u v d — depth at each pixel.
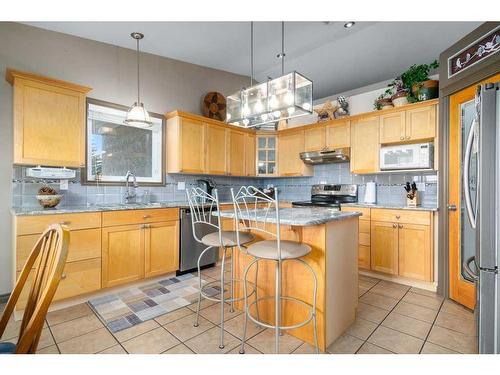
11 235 2.47
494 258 1.33
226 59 3.78
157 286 2.78
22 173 2.54
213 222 3.39
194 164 3.62
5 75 2.46
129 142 3.30
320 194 4.27
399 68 3.95
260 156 4.56
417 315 2.17
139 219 2.72
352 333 1.90
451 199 2.46
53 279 0.77
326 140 3.91
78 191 2.86
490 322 1.33
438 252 2.61
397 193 3.46
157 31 2.90
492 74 2.01
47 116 2.41
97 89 3.03
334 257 1.80
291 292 1.87
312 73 4.17
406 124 3.09
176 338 1.84
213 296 2.53
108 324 2.02
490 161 1.34
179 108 3.79
